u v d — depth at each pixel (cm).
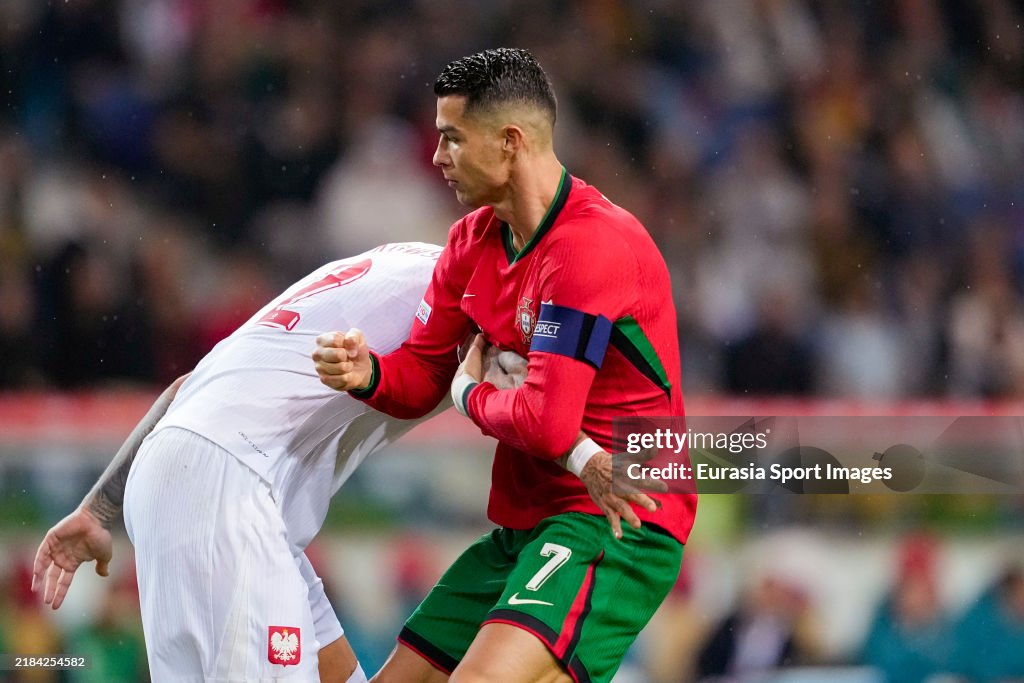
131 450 1181
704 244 3459
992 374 3444
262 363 1114
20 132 3166
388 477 1667
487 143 1013
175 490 1079
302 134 3272
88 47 3259
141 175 3172
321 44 3403
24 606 1536
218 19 3362
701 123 3672
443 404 1214
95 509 1187
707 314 3288
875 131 3838
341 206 3244
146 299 2919
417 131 3406
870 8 3991
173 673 1082
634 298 1021
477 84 1007
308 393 1116
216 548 1069
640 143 3578
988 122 4009
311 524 1167
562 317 995
